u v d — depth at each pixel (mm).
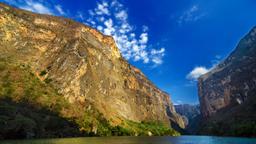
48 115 153250
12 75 171625
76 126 164375
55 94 192750
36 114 142750
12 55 198875
